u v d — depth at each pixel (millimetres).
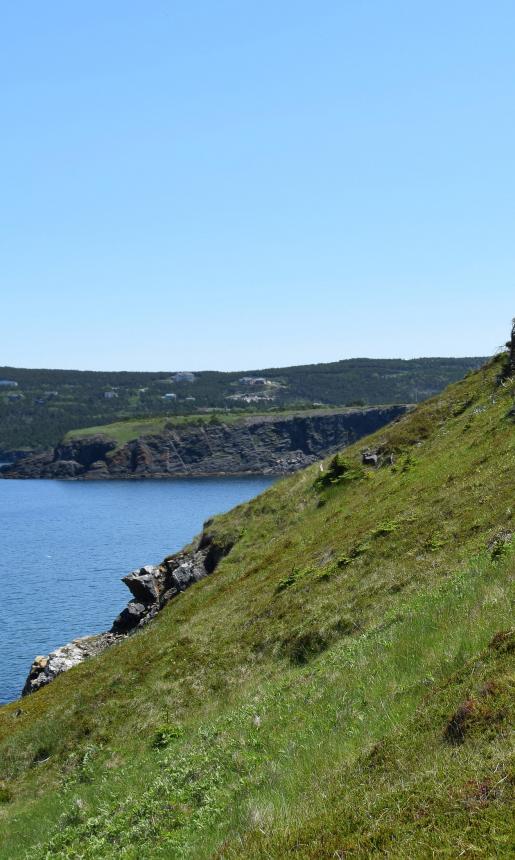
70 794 20703
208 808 11727
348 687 14883
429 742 8359
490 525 23344
